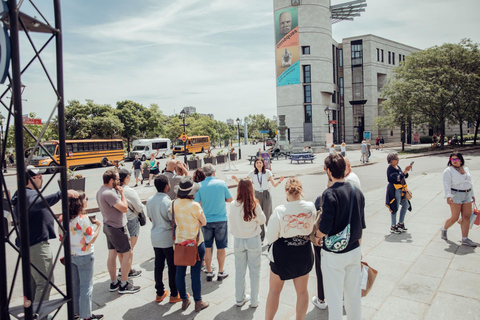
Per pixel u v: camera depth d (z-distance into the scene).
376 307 3.81
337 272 2.94
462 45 31.98
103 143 35.78
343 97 48.91
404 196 6.45
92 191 15.82
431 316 3.57
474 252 5.32
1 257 2.29
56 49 2.56
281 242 3.29
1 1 2.10
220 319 3.78
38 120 28.89
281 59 42.66
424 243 5.87
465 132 62.34
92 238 3.77
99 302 4.34
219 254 4.89
